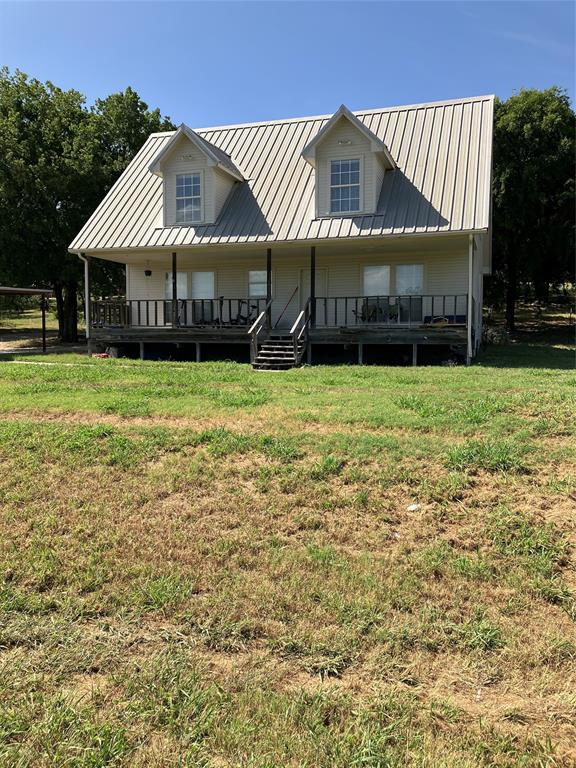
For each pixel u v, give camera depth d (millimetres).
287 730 2568
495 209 27656
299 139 19172
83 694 2809
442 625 3338
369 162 15625
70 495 5207
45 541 4398
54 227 24719
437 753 2449
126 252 17234
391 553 4191
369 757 2414
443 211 14805
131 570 3969
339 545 4332
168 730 2580
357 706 2717
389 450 5953
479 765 2393
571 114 27328
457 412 7453
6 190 23531
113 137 27375
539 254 28281
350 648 3143
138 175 19547
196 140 16578
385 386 9922
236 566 4023
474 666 3008
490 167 15680
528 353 17875
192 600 3617
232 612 3471
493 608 3523
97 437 6695
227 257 18516
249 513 4812
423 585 3752
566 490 5031
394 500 5004
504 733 2566
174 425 7227
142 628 3359
